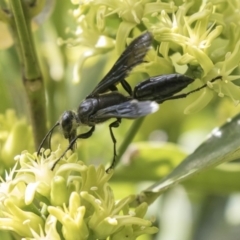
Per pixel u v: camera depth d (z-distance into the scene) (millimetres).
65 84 280
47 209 227
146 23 238
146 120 314
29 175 229
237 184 273
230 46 238
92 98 236
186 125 319
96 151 304
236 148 232
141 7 240
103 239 226
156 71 237
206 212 307
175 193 307
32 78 246
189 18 235
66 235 224
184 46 234
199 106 237
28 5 246
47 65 281
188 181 274
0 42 265
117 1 241
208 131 319
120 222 225
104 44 251
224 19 239
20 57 247
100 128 305
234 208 307
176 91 236
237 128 239
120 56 235
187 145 318
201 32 235
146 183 288
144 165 277
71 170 229
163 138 317
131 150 278
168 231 304
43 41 287
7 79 293
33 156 232
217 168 271
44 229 227
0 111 278
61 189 227
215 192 286
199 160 238
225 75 236
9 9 247
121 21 246
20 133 259
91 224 225
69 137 239
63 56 281
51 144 253
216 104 319
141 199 240
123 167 278
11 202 226
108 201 227
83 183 229
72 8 282
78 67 254
